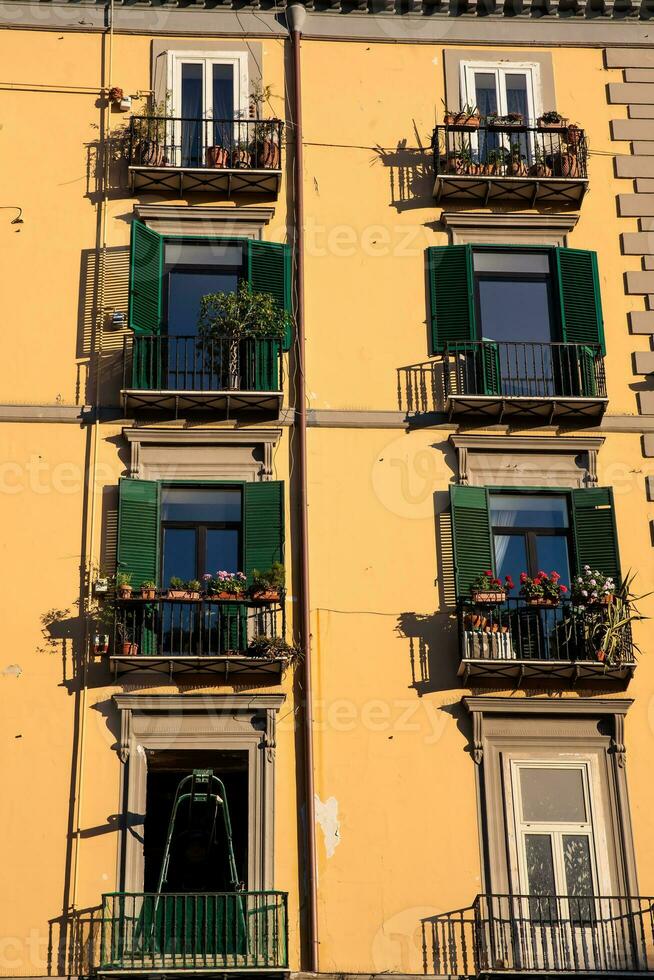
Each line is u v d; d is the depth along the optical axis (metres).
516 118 29.52
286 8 30.67
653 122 30.47
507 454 27.56
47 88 29.73
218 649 25.44
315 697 25.48
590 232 29.50
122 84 29.95
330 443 27.34
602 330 28.42
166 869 24.66
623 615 25.88
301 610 25.94
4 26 30.12
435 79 30.45
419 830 24.78
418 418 27.64
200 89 30.02
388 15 30.81
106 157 29.30
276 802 24.77
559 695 25.72
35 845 24.27
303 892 24.23
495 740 25.47
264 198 29.27
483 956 23.73
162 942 23.92
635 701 25.81
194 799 24.55
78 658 25.48
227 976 23.23
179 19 30.44
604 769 25.44
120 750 24.94
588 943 24.30
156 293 27.92
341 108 30.06
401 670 25.81
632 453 27.80
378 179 29.53
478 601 25.72
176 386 27.39
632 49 31.08
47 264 28.36
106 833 24.45
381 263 28.86
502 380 27.88
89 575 26.06
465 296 28.41
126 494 26.38
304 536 26.48
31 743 24.89
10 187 28.88
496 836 24.83
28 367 27.53
